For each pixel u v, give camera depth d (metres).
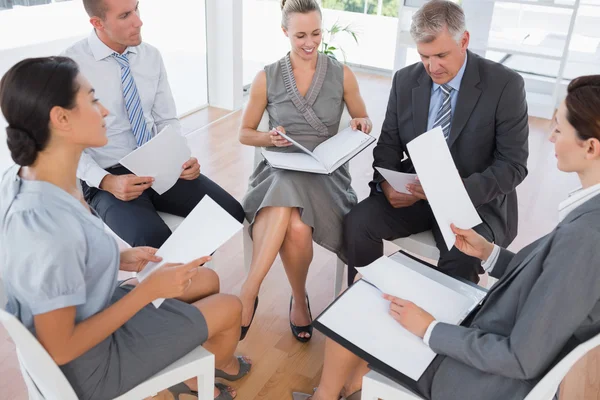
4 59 2.61
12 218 1.23
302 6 2.09
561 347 1.20
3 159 2.79
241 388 2.00
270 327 2.30
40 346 1.20
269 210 2.11
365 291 1.58
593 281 1.13
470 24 4.73
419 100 2.12
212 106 4.62
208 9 4.22
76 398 1.30
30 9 2.66
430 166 1.64
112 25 2.03
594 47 4.60
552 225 3.11
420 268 1.71
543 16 4.48
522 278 1.28
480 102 2.00
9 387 1.95
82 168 2.08
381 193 2.22
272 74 2.26
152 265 1.60
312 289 2.54
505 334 1.32
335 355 1.67
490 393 1.30
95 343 1.32
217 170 3.56
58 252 1.21
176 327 1.53
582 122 1.19
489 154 2.09
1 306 1.38
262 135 2.23
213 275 1.84
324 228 2.18
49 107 1.24
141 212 2.07
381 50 5.59
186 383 1.80
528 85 4.89
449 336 1.34
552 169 3.75
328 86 2.26
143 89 2.28
